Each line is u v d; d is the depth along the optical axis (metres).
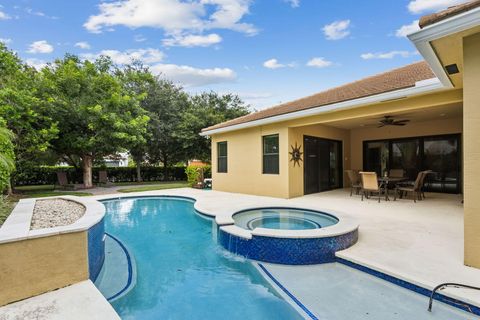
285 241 4.47
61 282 3.25
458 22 3.20
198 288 3.83
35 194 12.94
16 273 2.95
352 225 4.92
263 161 11.33
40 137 12.70
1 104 10.68
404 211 7.45
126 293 3.71
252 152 11.70
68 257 3.31
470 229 3.67
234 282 3.99
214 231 6.76
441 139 10.91
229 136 12.97
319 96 11.61
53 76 14.40
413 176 11.69
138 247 5.59
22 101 11.29
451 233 5.30
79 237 3.41
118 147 15.38
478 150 3.56
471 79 3.58
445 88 6.00
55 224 4.05
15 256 2.94
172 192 12.82
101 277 4.20
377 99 7.08
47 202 6.44
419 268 3.66
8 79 12.36
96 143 14.84
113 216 8.59
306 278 3.96
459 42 3.71
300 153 10.72
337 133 12.81
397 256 4.12
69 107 14.03
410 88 6.42
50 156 16.84
